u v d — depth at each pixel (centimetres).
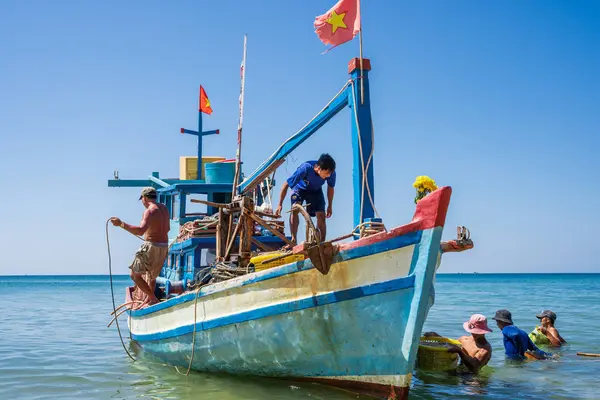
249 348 759
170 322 901
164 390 777
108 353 1161
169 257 1280
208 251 1080
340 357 690
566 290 5522
